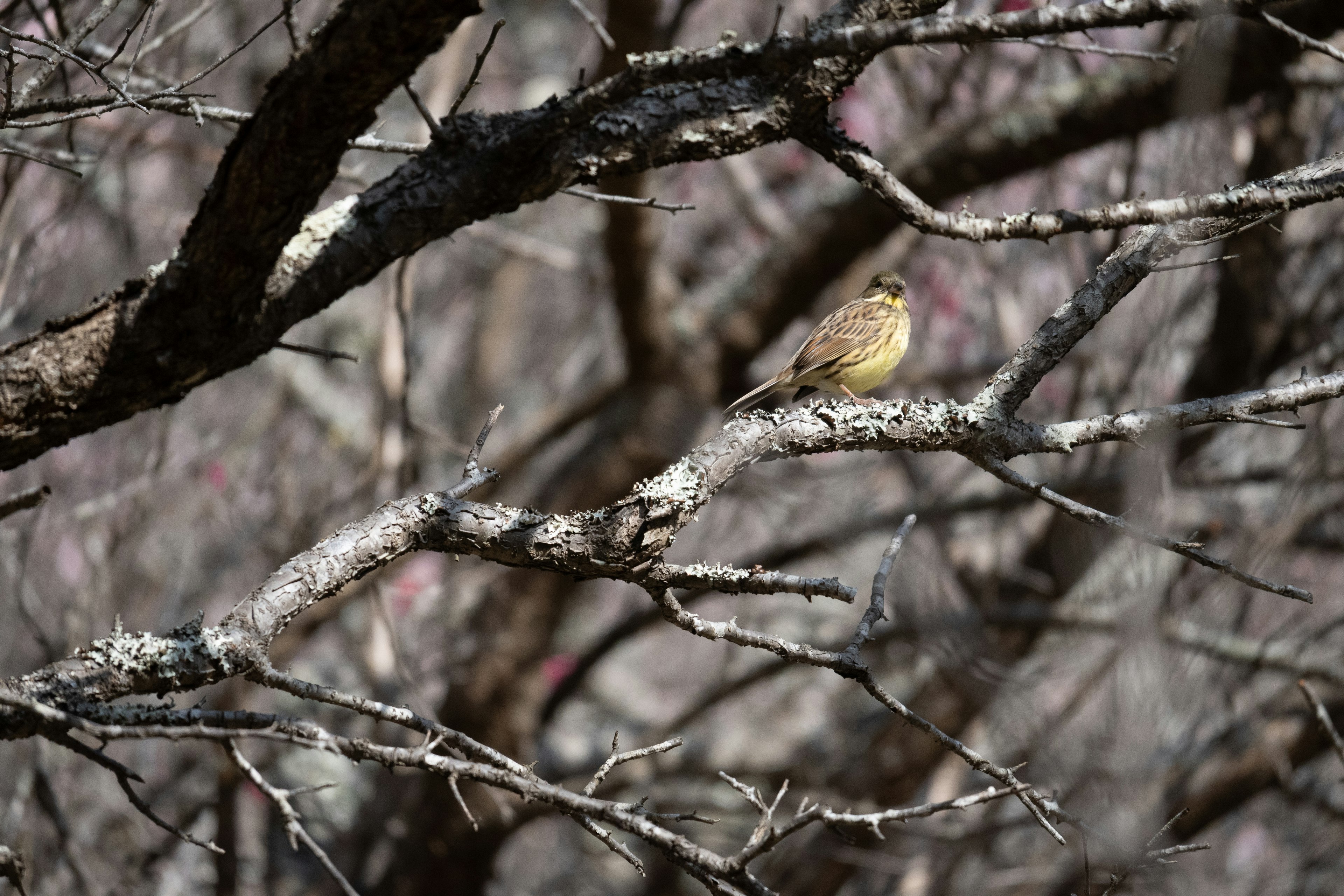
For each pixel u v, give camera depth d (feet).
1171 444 20.86
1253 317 42.19
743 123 18.52
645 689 70.23
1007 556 54.90
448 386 81.97
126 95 17.66
